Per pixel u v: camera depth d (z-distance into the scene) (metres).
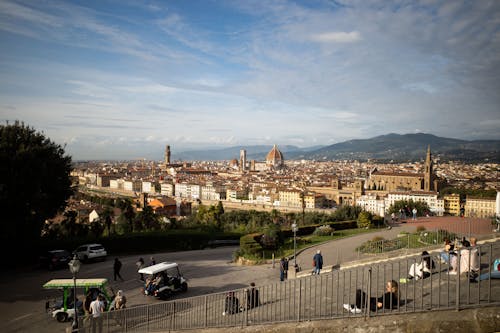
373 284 20.56
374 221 63.88
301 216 87.31
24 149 42.50
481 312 11.98
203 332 18.30
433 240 37.69
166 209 180.00
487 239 33.72
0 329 24.03
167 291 29.28
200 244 60.00
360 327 13.47
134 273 39.12
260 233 50.41
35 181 42.31
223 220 101.25
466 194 187.75
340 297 19.06
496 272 16.64
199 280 35.53
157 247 56.84
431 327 12.19
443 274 19.02
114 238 54.06
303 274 31.41
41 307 28.28
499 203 50.66
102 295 25.66
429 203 181.75
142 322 23.39
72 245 50.28
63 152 51.28
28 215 42.53
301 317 16.11
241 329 16.81
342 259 37.09
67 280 26.08
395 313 13.52
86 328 21.53
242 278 35.44
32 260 46.81
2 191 38.66
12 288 33.53
